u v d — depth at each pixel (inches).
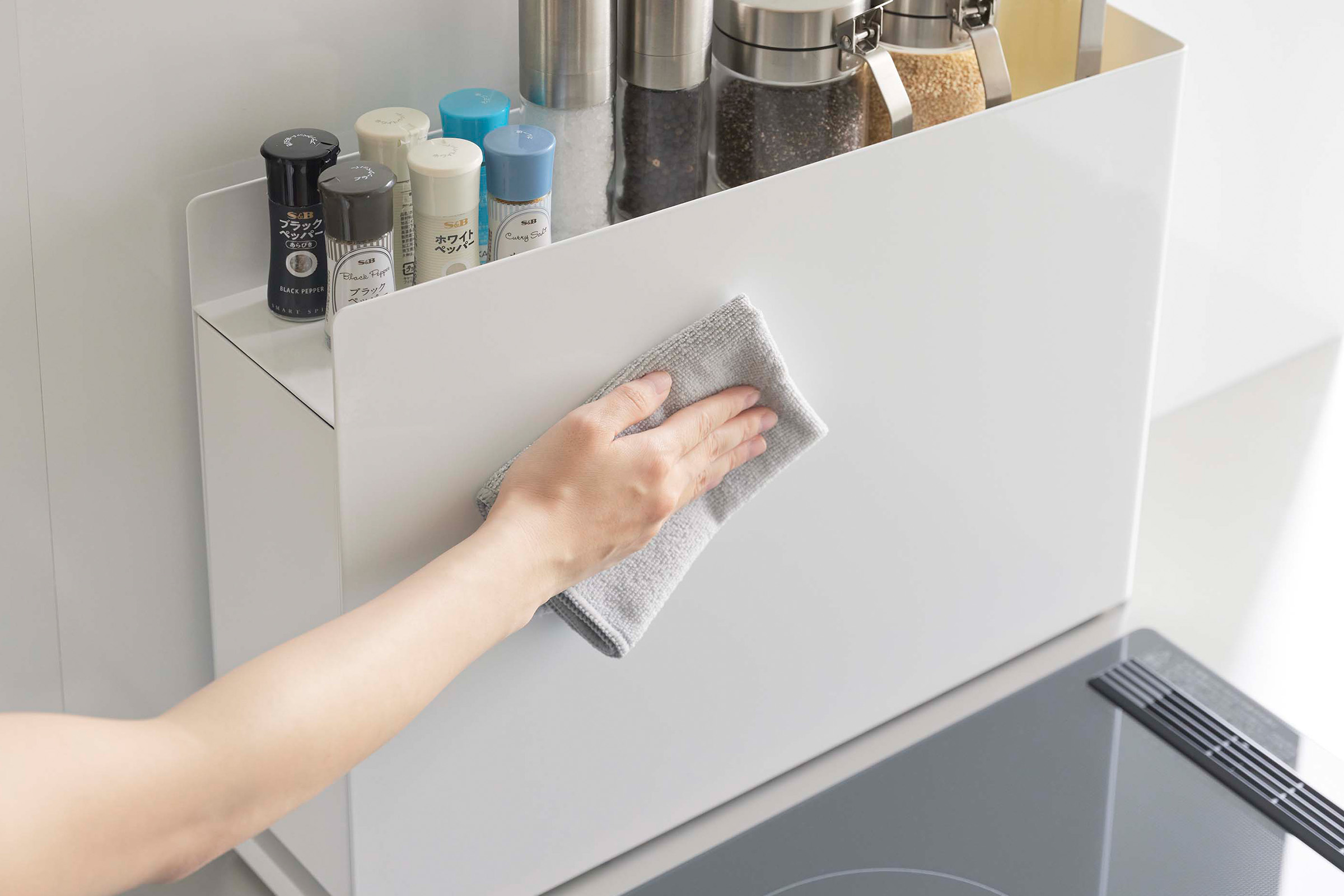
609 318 27.6
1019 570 40.1
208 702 19.6
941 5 33.2
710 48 31.0
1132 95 34.2
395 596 22.6
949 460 36.0
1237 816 37.3
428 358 25.7
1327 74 49.1
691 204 27.7
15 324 29.0
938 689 40.3
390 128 28.5
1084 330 36.9
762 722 36.0
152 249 30.0
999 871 35.3
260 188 29.7
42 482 31.0
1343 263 55.2
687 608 32.6
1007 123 32.1
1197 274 50.6
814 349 31.5
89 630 33.3
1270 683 42.1
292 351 28.5
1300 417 53.9
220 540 32.4
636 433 27.3
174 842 18.6
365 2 30.1
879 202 30.8
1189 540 47.8
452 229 27.6
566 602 28.2
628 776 33.8
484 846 32.0
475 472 27.5
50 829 16.9
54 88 27.2
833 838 36.0
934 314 33.4
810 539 34.1
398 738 29.3
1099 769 38.5
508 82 33.2
